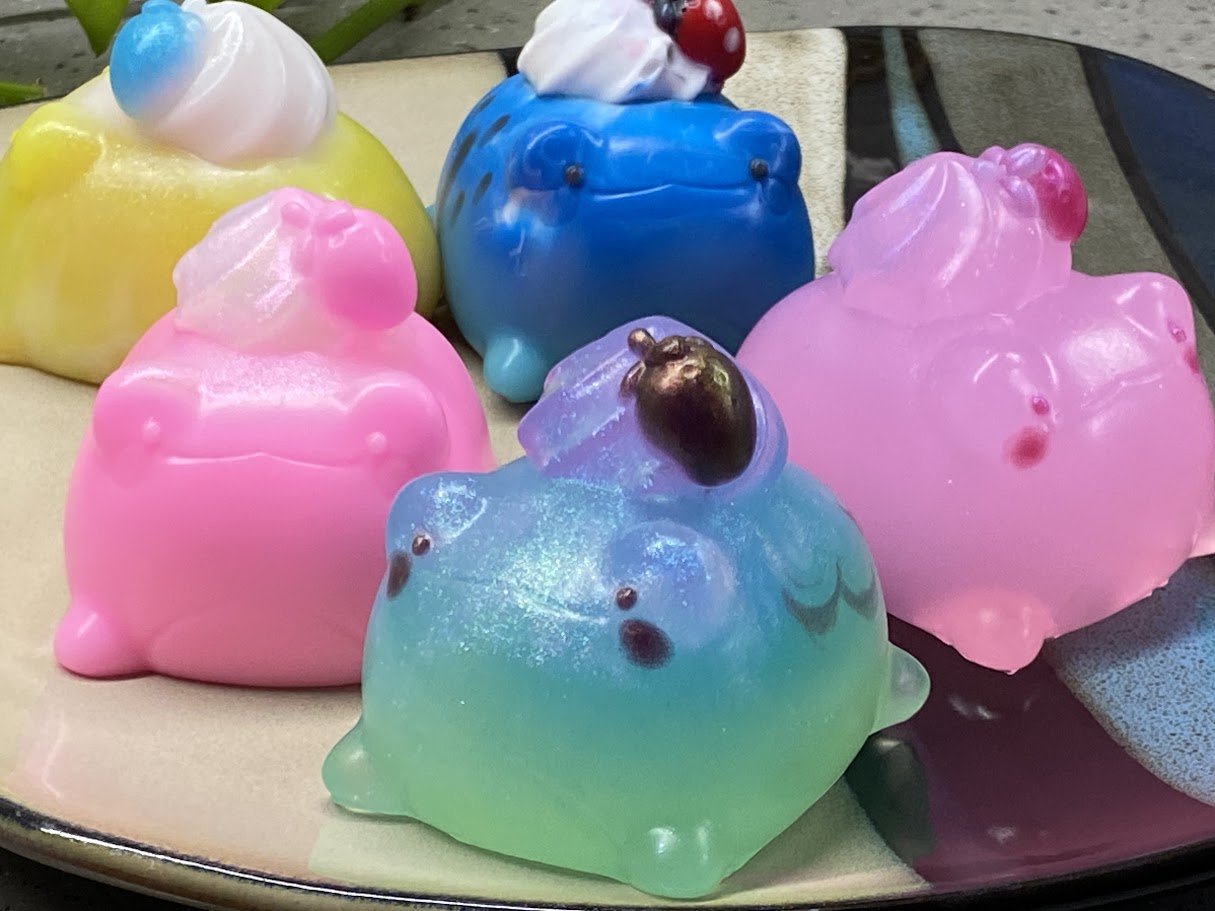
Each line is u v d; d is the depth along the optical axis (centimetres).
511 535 30
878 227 34
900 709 32
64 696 33
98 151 38
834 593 30
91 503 33
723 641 29
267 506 32
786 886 30
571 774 29
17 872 31
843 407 34
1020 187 34
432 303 43
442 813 30
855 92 47
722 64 40
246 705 33
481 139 41
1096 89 46
